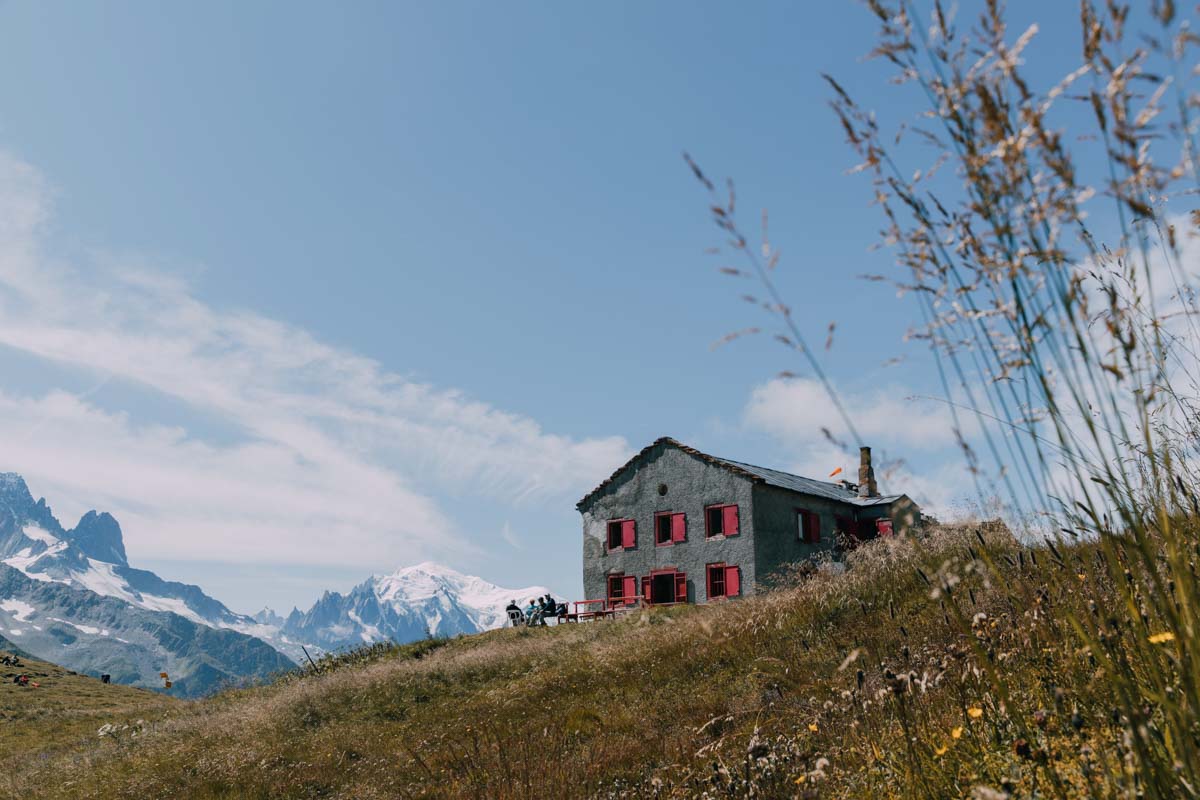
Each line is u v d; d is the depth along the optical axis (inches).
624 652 722.2
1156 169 42.3
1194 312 51.0
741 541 1401.3
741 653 561.9
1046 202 46.5
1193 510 65.2
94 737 1025.5
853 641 435.2
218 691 1337.4
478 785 309.3
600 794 305.7
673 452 1526.8
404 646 1371.8
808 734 191.5
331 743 700.7
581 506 1640.0
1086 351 53.5
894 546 70.9
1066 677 107.7
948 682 149.7
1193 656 57.5
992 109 46.4
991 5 46.1
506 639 1202.6
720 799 188.4
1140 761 66.2
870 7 50.4
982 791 85.4
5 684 1812.3
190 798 597.3
